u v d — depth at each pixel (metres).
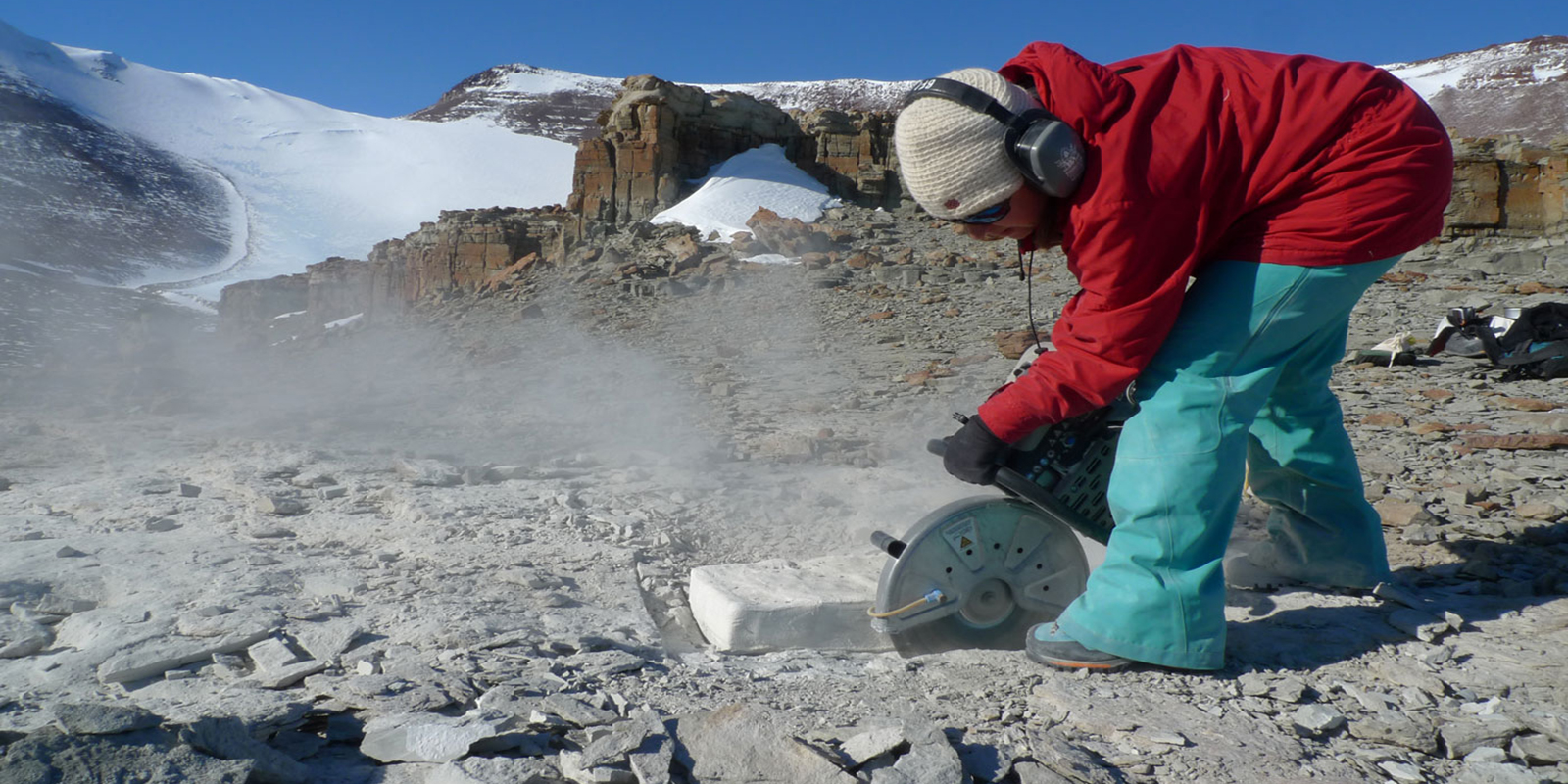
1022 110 2.41
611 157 30.97
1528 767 2.21
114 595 3.33
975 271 21.62
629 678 2.62
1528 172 22.36
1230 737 2.31
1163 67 2.47
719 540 4.48
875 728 2.18
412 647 2.79
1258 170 2.44
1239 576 3.61
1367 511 3.43
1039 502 2.82
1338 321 3.09
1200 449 2.57
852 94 178.12
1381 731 2.34
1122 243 2.37
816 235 25.25
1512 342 9.97
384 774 2.03
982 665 2.74
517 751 2.11
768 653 3.00
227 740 1.99
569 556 3.96
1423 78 137.88
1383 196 2.42
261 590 3.30
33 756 1.83
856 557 3.64
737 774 2.01
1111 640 2.65
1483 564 3.63
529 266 28.28
